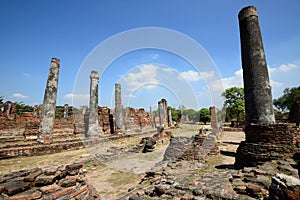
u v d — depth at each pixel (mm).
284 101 45719
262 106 7148
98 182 6809
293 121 18297
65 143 12250
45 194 3064
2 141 13016
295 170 4820
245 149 7047
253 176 4676
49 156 10336
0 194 2803
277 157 6121
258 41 7676
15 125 16438
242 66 8102
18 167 8117
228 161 8383
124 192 5711
